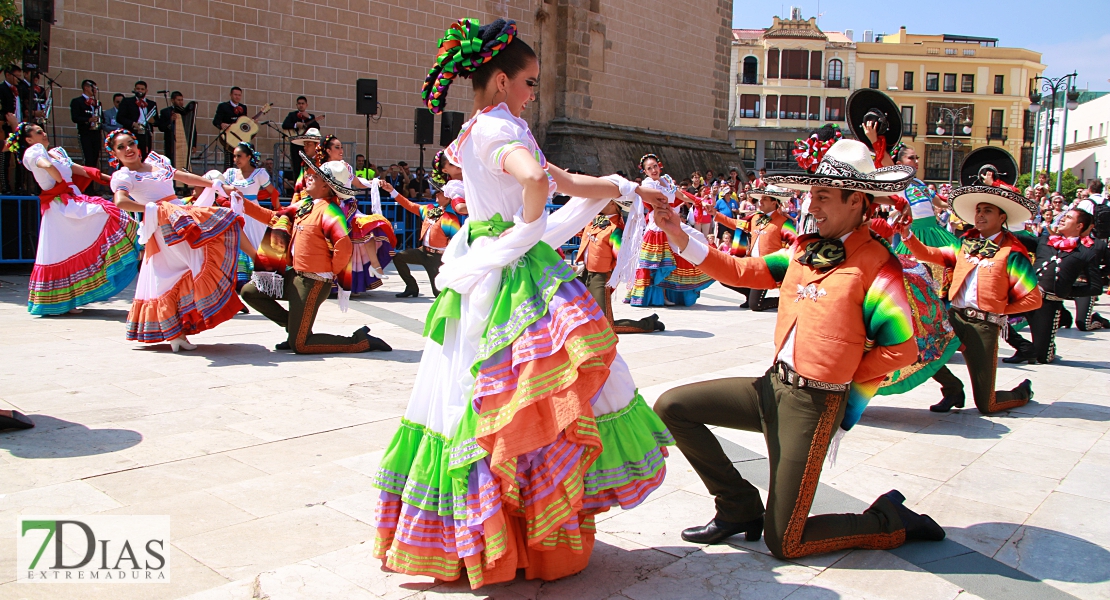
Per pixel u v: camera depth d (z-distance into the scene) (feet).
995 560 10.86
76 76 46.24
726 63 100.27
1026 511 12.76
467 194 9.64
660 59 88.69
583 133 77.46
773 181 9.97
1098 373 23.50
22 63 41.86
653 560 10.52
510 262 9.14
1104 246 24.93
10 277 37.45
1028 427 17.63
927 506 12.92
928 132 176.65
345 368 21.30
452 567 9.30
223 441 14.99
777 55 168.96
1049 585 10.18
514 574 9.36
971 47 174.91
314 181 22.47
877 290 9.55
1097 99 179.32
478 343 9.13
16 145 27.02
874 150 12.56
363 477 13.25
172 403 17.47
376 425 16.25
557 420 8.71
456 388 9.26
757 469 14.12
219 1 51.88
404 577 9.75
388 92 62.13
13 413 15.21
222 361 21.68
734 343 26.76
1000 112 177.78
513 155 8.66
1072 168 193.06
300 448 14.70
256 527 11.21
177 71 50.34
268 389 18.88
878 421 18.04
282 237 22.81
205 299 22.52
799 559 10.61
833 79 171.42
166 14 49.57
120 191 21.57
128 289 35.55
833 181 9.39
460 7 66.85
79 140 44.34
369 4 60.23
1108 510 12.84
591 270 25.35
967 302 18.37
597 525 11.68
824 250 9.91
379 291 37.50
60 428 15.47
